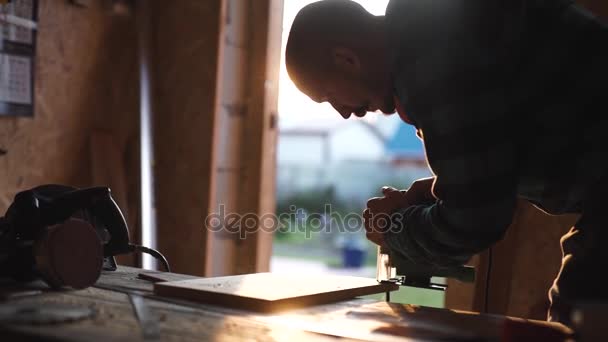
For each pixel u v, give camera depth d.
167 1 2.81
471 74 0.87
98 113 2.73
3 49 2.25
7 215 1.16
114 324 0.82
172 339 0.75
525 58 0.92
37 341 0.74
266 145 2.86
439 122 0.89
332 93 1.12
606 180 0.91
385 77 1.05
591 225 0.93
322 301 1.10
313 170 11.19
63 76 2.54
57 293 1.03
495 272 2.12
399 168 10.86
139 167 2.76
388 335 0.86
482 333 0.89
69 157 2.60
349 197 10.46
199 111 2.75
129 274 1.32
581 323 0.65
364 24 1.04
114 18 2.78
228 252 2.86
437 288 1.20
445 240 0.96
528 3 0.95
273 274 1.33
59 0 2.50
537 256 2.10
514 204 0.91
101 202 1.25
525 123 0.93
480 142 0.87
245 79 2.88
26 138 2.40
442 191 0.92
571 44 0.92
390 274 1.29
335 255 8.59
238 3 2.82
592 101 0.91
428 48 0.90
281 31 2.92
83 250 1.08
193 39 2.76
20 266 1.08
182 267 2.79
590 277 0.91
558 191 0.98
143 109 2.76
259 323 0.89
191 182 2.77
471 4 0.91
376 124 12.79
